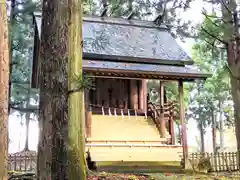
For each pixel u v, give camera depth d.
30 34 17.20
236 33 10.70
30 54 19.33
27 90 19.81
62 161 5.43
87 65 11.87
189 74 12.75
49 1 5.88
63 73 5.64
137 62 13.63
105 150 12.71
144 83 16.11
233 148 33.53
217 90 24.73
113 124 14.59
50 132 5.45
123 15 17.73
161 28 16.55
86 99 12.91
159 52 14.33
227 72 12.12
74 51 5.91
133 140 13.81
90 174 9.40
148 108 15.83
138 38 15.37
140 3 14.62
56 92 5.56
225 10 10.93
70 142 5.67
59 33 5.75
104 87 15.53
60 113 5.50
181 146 13.68
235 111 10.60
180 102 13.04
